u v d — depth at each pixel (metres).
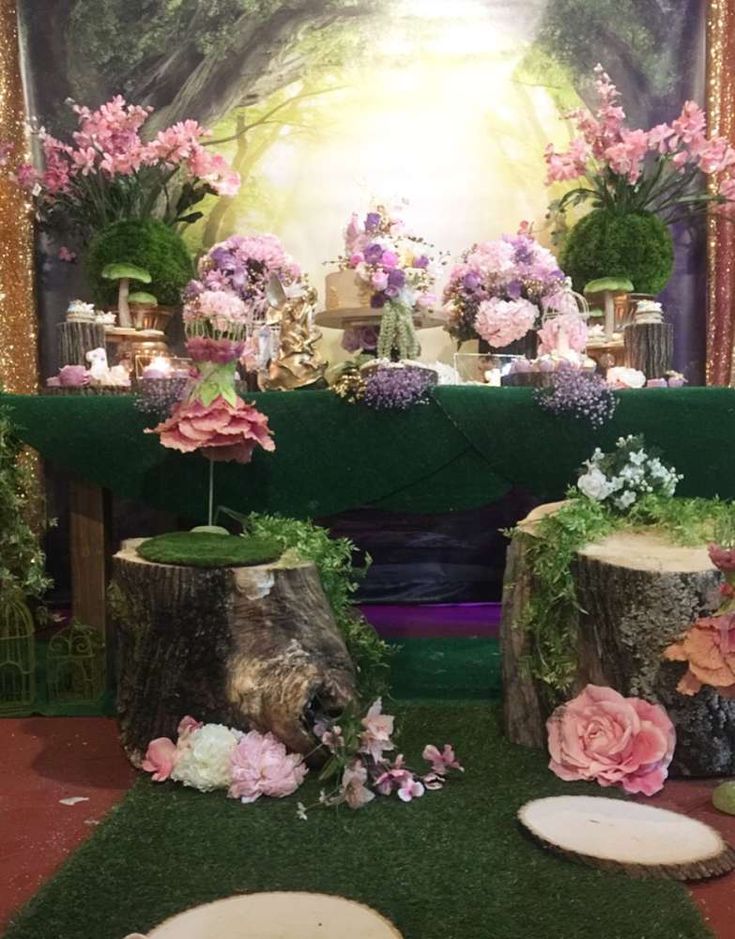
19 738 2.27
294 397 2.49
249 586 1.98
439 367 2.89
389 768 1.89
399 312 2.62
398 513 3.59
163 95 3.47
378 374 2.42
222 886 1.45
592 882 1.45
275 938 1.26
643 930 1.31
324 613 2.09
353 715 1.88
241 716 1.95
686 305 3.51
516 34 3.50
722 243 3.40
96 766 2.08
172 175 3.33
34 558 2.57
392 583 3.59
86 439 2.48
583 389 2.41
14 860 1.60
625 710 1.87
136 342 3.04
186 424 2.17
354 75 3.50
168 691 2.00
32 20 3.43
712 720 1.89
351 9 3.48
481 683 2.57
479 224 3.53
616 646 1.92
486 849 1.58
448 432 2.48
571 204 3.48
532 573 2.09
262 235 3.16
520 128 3.51
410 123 3.51
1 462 2.52
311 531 2.35
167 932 1.28
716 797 1.77
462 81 3.50
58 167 3.19
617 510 2.25
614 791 1.84
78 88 3.45
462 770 1.95
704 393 2.44
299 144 3.50
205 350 2.16
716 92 3.41
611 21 3.49
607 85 3.23
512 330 2.87
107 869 1.51
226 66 3.47
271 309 2.93
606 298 3.15
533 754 2.07
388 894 1.42
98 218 3.25
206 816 1.74
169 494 2.54
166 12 3.45
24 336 3.39
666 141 3.37
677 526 2.09
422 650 2.86
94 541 2.61
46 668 2.69
